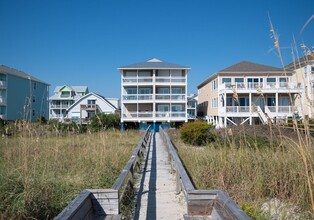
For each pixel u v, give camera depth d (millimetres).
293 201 3834
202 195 3195
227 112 26812
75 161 7887
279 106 25484
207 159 6520
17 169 4766
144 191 5766
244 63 32438
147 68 33219
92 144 10859
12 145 7578
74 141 11758
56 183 5035
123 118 32406
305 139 2859
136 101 32781
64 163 7555
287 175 4625
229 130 8336
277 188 4441
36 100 41688
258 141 7230
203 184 5309
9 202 3949
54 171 6422
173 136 20188
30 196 3971
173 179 6836
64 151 9328
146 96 32906
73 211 2484
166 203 4969
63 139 12141
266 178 4738
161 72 34219
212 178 5328
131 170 5688
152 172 7723
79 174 6512
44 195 4199
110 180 6059
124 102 32812
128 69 33375
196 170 6227
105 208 3361
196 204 3186
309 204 3258
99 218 3277
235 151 6242
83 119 41062
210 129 16766
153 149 13289
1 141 8219
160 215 4387
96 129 17922
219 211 2908
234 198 4445
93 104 47531
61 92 53312
